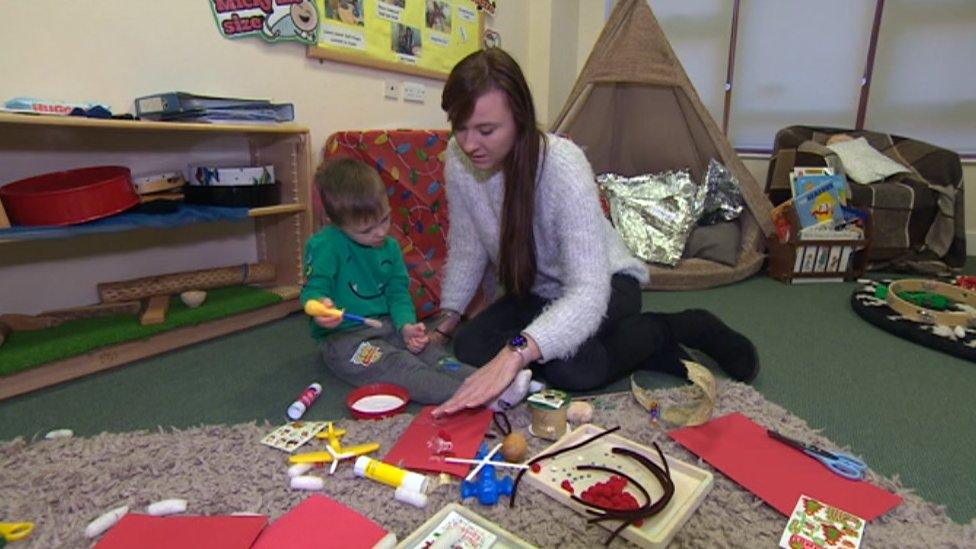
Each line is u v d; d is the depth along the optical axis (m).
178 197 1.43
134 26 1.33
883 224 2.42
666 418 1.00
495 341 1.18
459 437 0.91
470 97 0.89
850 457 0.89
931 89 2.93
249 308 1.52
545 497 0.79
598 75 2.20
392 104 2.08
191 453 0.89
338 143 1.66
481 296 1.57
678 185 2.38
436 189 1.75
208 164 1.59
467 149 0.95
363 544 0.67
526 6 2.84
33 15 1.17
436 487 0.80
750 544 0.70
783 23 3.11
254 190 1.48
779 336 1.57
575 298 1.00
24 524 0.71
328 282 1.15
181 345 1.39
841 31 3.01
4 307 1.28
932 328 1.55
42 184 1.25
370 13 1.90
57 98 1.23
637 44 2.18
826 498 0.79
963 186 2.52
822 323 1.69
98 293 1.42
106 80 1.31
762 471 0.85
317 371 1.26
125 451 0.89
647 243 2.18
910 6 2.87
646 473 0.83
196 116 1.33
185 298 1.45
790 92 3.18
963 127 2.92
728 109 3.32
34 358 1.12
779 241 2.21
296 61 1.70
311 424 0.97
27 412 1.06
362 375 1.16
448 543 0.65
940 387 1.25
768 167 2.93
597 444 0.91
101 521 0.71
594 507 0.73
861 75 3.03
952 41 2.84
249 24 1.55
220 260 1.68
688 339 1.27
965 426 1.07
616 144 2.66
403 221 1.67
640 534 0.68
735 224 2.35
